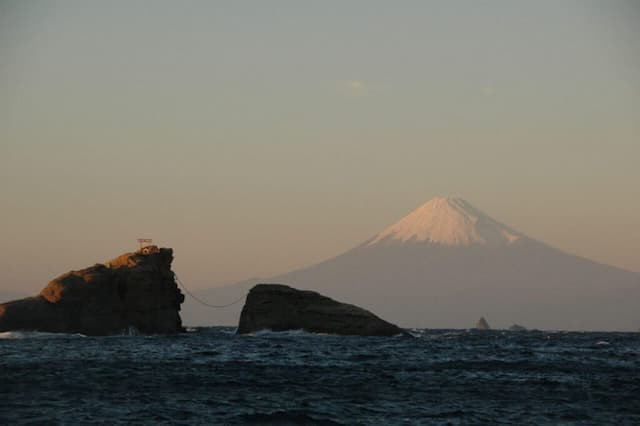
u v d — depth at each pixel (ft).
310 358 552.00
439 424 283.18
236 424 278.05
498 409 316.81
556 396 353.72
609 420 295.28
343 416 297.12
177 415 291.99
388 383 396.37
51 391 345.51
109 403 315.78
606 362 544.62
